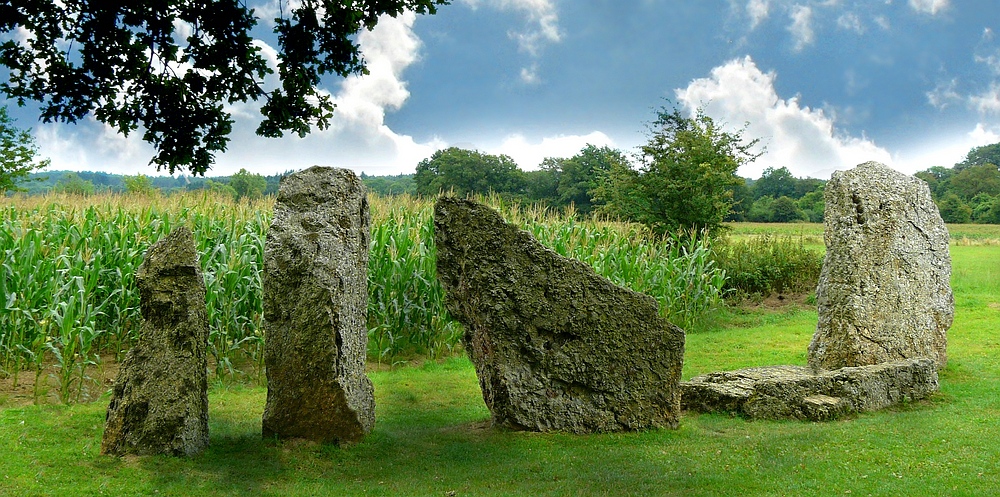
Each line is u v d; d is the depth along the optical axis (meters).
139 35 10.05
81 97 9.96
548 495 5.23
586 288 7.09
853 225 9.09
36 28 9.61
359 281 6.82
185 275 5.98
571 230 14.66
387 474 5.78
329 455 6.10
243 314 10.52
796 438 6.69
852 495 5.13
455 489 5.40
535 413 7.03
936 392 8.50
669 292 14.32
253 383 9.55
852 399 7.79
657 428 7.11
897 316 9.12
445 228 7.18
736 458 6.13
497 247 7.07
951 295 9.75
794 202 53.22
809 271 19.16
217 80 10.52
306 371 6.14
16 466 5.54
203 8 10.16
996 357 10.42
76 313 9.30
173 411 5.84
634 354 7.11
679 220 21.00
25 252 9.38
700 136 21.14
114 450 5.84
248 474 5.60
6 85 9.75
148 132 10.53
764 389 7.75
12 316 9.02
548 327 7.02
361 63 11.14
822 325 9.20
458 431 7.16
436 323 11.57
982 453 6.11
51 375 8.81
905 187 9.52
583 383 7.05
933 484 5.33
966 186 73.38
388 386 9.39
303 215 6.32
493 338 7.04
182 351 5.95
